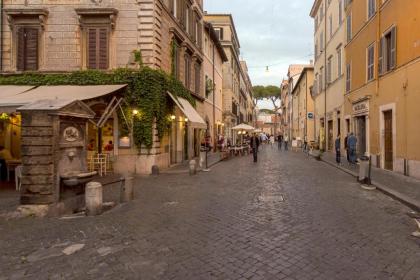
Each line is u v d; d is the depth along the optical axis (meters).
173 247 5.63
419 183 12.08
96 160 16.08
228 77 45.62
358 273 4.56
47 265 4.94
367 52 19.47
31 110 8.05
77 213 8.39
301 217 7.55
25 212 7.85
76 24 16.89
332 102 29.88
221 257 5.16
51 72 16.83
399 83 15.00
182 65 22.11
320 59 35.59
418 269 4.70
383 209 8.41
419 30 13.18
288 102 81.12
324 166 20.08
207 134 31.50
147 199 9.80
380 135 17.33
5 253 5.45
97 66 16.88
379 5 17.34
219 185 12.41
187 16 24.09
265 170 17.66
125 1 16.78
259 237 6.12
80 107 9.00
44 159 8.01
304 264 4.87
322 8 34.34
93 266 4.88
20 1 17.02
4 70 17.00
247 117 82.50
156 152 16.95
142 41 16.67
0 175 14.02
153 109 16.55
